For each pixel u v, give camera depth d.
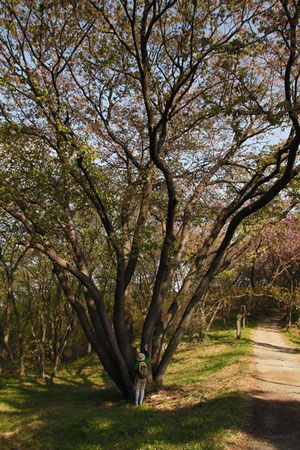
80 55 12.34
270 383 11.91
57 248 12.69
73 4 10.05
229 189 15.98
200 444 6.61
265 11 9.32
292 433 7.25
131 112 15.92
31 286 24.97
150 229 11.63
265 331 33.50
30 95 10.55
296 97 10.19
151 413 9.08
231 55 10.17
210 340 26.69
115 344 11.54
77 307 12.55
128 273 12.98
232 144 15.83
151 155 11.45
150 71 12.34
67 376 21.45
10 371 24.66
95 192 11.62
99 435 7.64
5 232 13.84
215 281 25.94
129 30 11.86
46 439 7.88
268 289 25.70
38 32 11.34
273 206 14.26
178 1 9.75
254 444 6.68
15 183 10.79
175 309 13.17
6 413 12.48
